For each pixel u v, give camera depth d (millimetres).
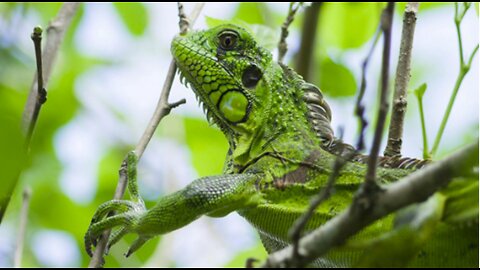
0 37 14984
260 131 10812
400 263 8266
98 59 19344
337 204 9750
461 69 11312
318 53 16297
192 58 11180
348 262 9258
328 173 10039
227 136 11266
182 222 9852
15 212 17312
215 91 11078
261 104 10953
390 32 7117
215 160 17094
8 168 7352
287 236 9930
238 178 10133
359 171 9867
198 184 9914
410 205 7621
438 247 9000
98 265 9719
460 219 8797
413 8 11305
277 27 17016
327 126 10883
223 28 11320
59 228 17703
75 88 18562
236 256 16312
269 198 10156
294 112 10922
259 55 11203
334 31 17047
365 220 7262
